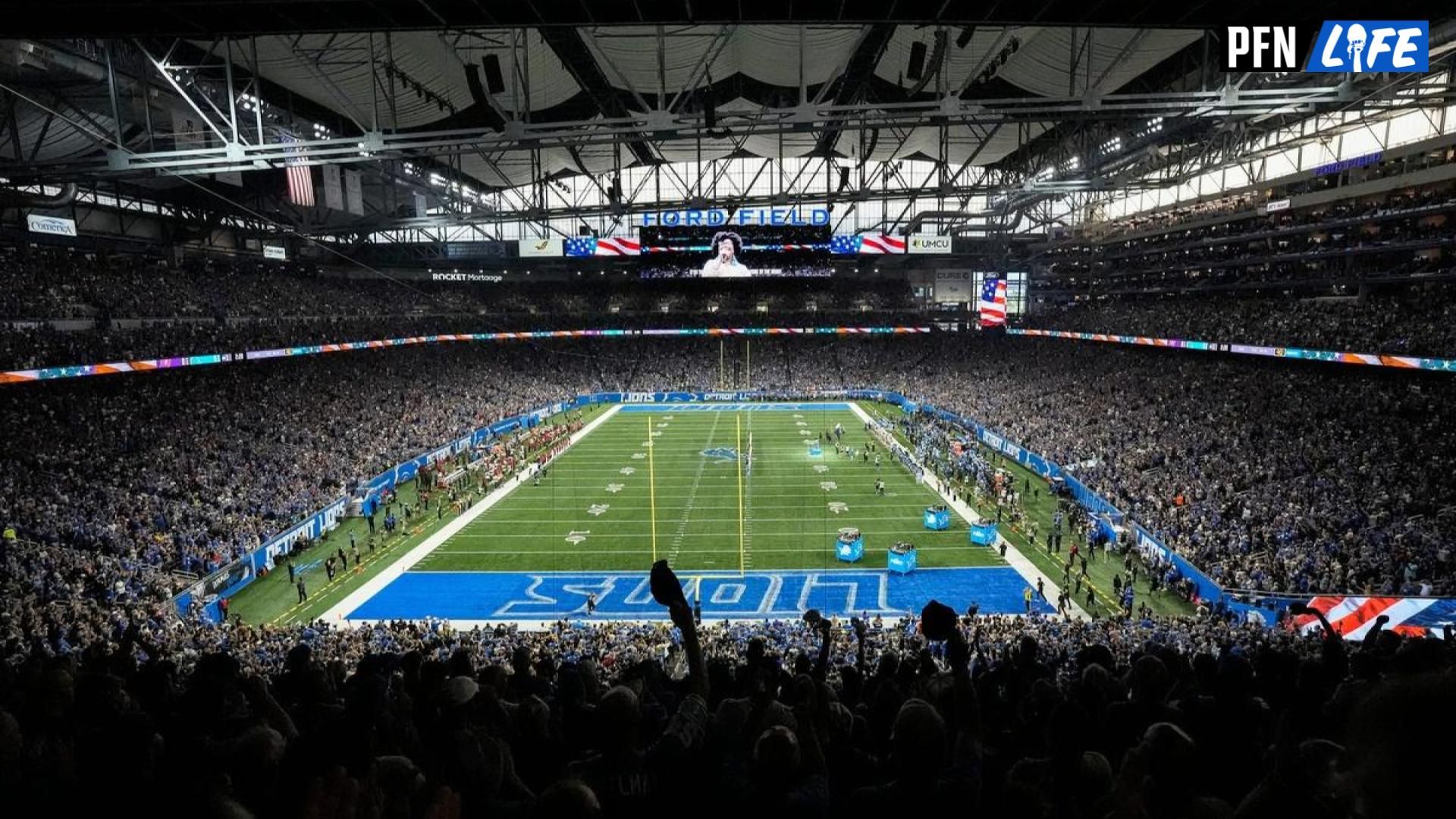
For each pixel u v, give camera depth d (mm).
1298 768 2943
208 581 30672
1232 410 48281
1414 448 36406
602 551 38375
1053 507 44594
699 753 3689
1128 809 3354
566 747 5266
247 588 33844
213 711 5910
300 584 32469
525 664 9148
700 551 38094
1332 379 48750
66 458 38031
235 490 39812
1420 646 5480
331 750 3203
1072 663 14961
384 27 14453
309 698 7336
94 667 8562
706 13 14336
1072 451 49250
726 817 3482
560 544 39375
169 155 30906
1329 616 24641
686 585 34125
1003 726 6480
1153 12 14578
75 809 4008
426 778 4086
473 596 33188
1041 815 3627
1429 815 1302
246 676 8406
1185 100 30531
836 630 23516
